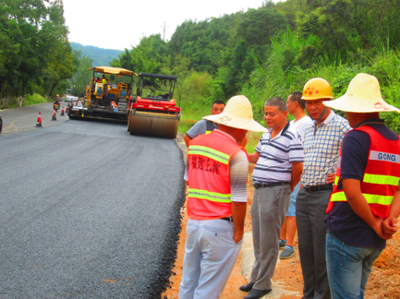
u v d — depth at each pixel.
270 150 3.18
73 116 19.86
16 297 2.81
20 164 7.57
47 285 3.03
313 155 2.90
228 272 2.39
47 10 34.41
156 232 4.48
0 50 27.14
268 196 3.11
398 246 3.41
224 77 29.81
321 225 2.81
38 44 33.12
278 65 15.12
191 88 33.84
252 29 28.59
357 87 2.21
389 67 8.92
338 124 2.86
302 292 3.12
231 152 2.30
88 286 3.07
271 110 3.18
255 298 3.07
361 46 12.00
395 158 2.03
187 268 2.47
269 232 3.07
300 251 3.00
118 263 3.55
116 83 21.25
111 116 20.55
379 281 2.88
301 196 2.98
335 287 2.15
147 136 15.36
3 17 28.59
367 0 12.38
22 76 32.44
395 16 12.08
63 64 58.84
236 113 2.45
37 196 5.46
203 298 2.33
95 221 4.64
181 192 6.50
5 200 5.12
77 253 3.68
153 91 17.08
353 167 1.98
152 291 3.09
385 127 2.12
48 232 4.15
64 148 10.16
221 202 2.34
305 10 14.68
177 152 11.32
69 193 5.77
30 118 21.80
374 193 2.00
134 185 6.66
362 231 2.02
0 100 31.55
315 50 12.94
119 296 2.96
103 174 7.31
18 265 3.32
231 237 2.36
